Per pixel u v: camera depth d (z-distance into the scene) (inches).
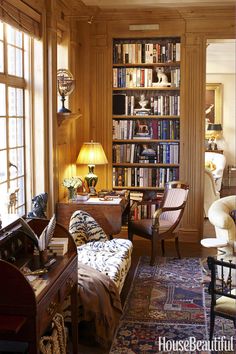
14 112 195.3
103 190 262.5
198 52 269.9
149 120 284.0
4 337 107.0
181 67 273.0
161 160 281.4
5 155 183.8
